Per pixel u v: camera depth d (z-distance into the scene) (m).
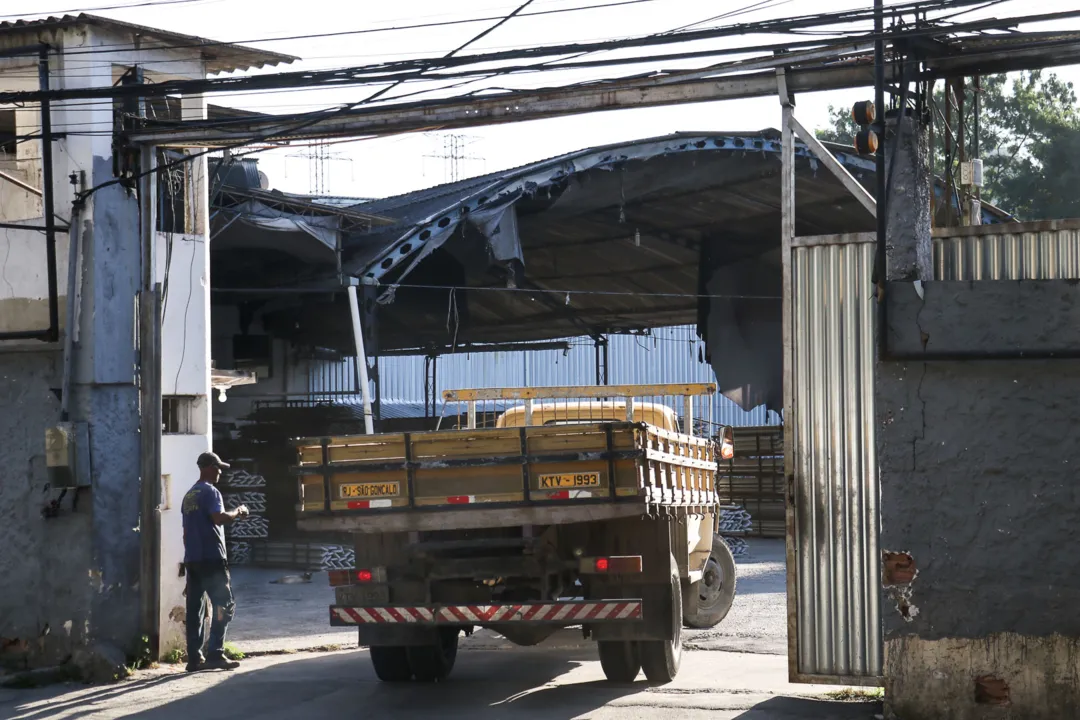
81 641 10.95
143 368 11.44
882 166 8.14
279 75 10.02
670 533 10.05
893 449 8.01
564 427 9.09
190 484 11.91
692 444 11.26
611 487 9.02
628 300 35.75
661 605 9.55
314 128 10.58
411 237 24.27
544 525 9.62
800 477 8.53
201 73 12.33
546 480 9.16
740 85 9.15
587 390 12.64
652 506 9.42
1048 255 8.02
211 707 9.20
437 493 9.38
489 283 29.70
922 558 7.92
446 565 9.54
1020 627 7.70
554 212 27.22
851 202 26.88
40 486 11.28
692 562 12.38
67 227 11.19
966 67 8.48
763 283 31.22
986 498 7.80
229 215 22.06
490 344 39.31
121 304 11.32
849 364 8.45
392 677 10.23
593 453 9.02
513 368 40.88
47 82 11.20
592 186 25.58
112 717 8.94
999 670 7.73
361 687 9.98
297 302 27.27
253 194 22.12
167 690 10.01
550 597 9.74
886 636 7.99
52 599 11.13
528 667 11.09
